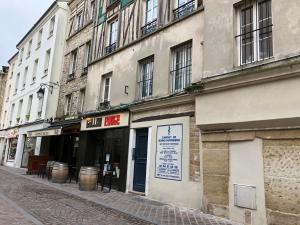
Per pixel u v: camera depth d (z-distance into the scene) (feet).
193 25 31.83
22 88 86.63
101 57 49.03
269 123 21.70
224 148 24.88
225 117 24.67
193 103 29.66
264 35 24.17
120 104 42.19
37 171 57.67
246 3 25.59
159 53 36.22
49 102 66.03
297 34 20.93
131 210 26.32
